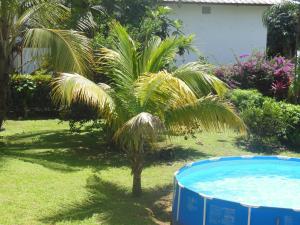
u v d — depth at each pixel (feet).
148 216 25.54
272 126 43.65
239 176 34.24
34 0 41.50
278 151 42.47
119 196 28.63
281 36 85.61
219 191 30.63
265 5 75.56
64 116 44.09
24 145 42.34
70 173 32.96
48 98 59.41
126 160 37.83
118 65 27.45
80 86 24.26
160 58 28.09
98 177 32.37
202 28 76.48
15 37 42.14
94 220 24.20
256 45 78.28
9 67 42.86
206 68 28.09
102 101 24.72
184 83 24.77
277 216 21.01
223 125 26.55
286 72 58.39
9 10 40.57
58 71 37.88
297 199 29.78
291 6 73.31
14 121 56.34
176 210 24.35
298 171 36.04
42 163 35.04
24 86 58.44
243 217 21.39
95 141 44.45
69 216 24.61
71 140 44.86
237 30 77.46
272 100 47.09
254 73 58.90
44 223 23.56
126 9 57.62
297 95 53.52
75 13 45.73
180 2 71.87
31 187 29.12
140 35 43.83
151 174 33.99
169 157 38.75
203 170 32.94
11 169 32.63
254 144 43.50
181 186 24.13
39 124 54.08
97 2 53.06
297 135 43.29
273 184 32.63
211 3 73.92
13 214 24.57
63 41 38.06
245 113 43.93
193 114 26.35
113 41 34.04
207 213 22.30
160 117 26.25
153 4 59.67
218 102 26.37
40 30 38.65
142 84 25.26
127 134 26.50
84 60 38.09
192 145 43.32
